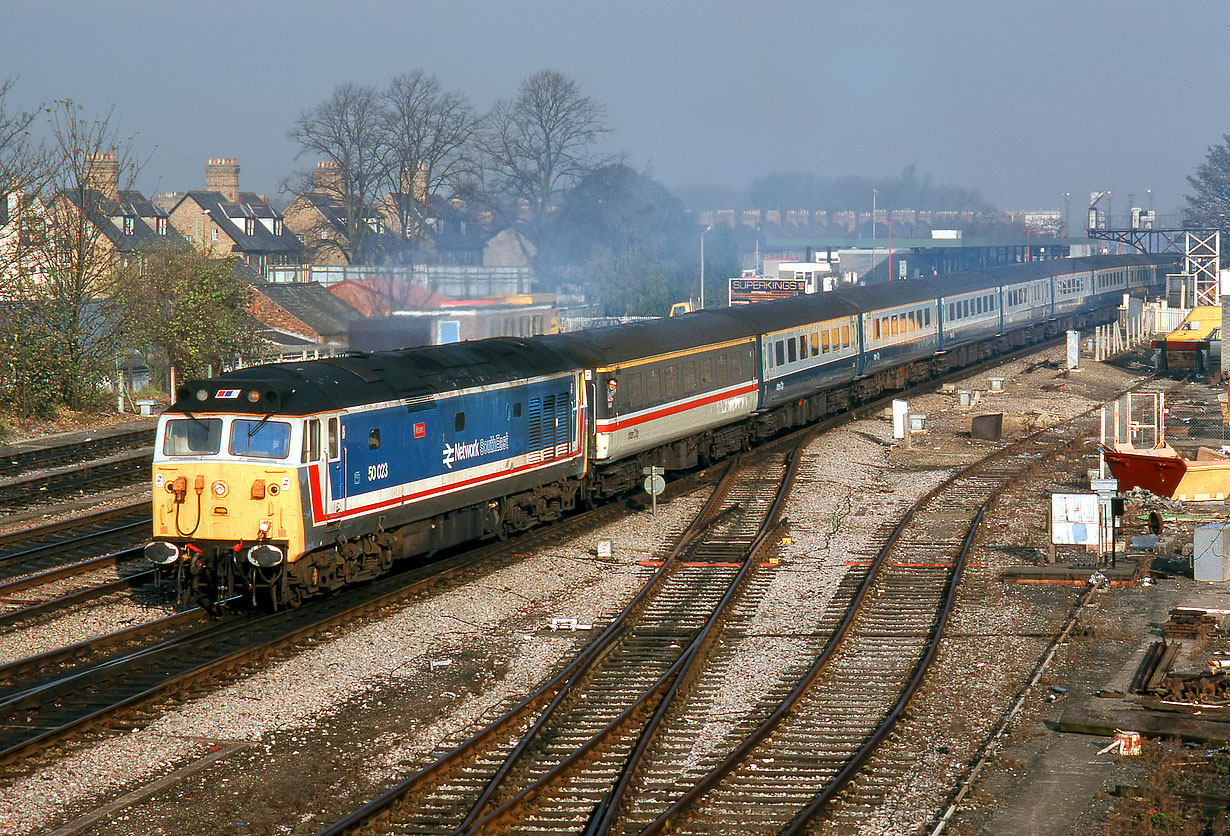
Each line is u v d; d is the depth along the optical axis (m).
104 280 91.19
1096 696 32.03
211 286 97.94
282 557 37.34
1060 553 48.03
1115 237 185.88
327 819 25.55
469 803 26.20
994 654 36.16
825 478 64.50
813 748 29.28
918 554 48.56
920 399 96.38
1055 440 77.06
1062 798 25.88
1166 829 24.06
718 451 70.06
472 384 46.53
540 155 164.00
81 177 89.31
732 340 69.38
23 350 84.69
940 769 27.72
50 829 25.03
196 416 38.28
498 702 32.75
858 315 88.44
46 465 68.56
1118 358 123.75
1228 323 103.62
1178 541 49.97
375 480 41.03
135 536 51.84
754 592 43.50
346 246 181.38
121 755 28.62
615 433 56.09
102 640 36.34
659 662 36.16
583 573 46.44
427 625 39.53
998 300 120.56
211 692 32.91
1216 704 30.89
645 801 26.23
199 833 24.86
